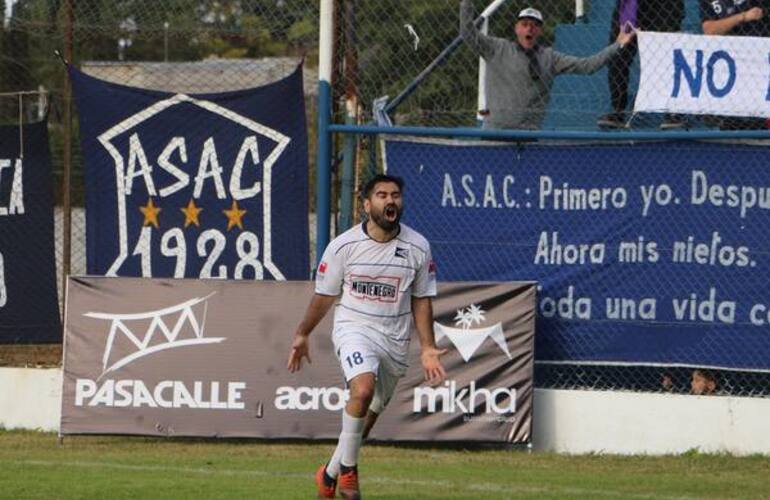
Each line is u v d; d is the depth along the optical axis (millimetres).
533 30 44188
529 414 40531
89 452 39312
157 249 43969
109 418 41125
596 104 46250
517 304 41062
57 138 59406
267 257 43688
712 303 41531
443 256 42844
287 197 43656
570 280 42219
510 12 54406
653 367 42500
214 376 41219
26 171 45375
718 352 41500
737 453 40594
